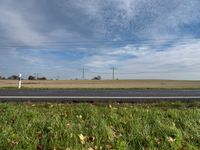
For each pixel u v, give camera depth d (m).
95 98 11.42
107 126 5.37
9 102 9.52
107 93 15.09
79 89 20.34
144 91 17.84
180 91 18.00
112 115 6.30
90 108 7.42
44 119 5.87
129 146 4.33
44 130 5.19
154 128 5.28
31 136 4.70
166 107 8.57
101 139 4.63
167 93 15.46
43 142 4.42
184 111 7.02
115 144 4.39
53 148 4.18
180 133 4.95
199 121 5.88
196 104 9.04
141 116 6.49
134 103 9.65
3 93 14.59
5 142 4.27
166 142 4.50
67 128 5.17
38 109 7.57
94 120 5.87
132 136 4.74
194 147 4.25
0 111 6.95
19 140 4.39
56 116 6.23
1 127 5.16
